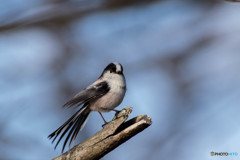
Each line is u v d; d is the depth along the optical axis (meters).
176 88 14.59
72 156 7.72
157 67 15.01
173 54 15.13
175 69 14.98
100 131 7.77
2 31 12.24
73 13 12.83
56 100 13.29
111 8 13.04
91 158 7.75
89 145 7.71
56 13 12.59
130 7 13.23
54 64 14.27
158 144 12.74
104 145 7.66
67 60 14.51
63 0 12.67
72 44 14.74
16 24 12.26
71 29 14.61
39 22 12.59
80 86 13.98
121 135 7.62
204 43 15.16
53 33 14.46
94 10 12.98
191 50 15.64
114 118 7.87
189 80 14.66
